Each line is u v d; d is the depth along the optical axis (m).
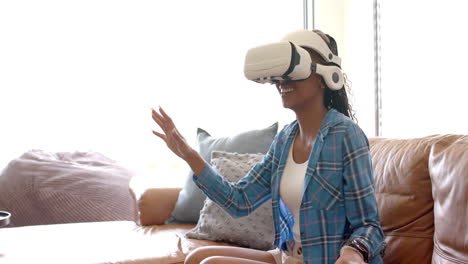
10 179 2.79
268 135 2.40
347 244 1.19
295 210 1.38
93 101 3.23
